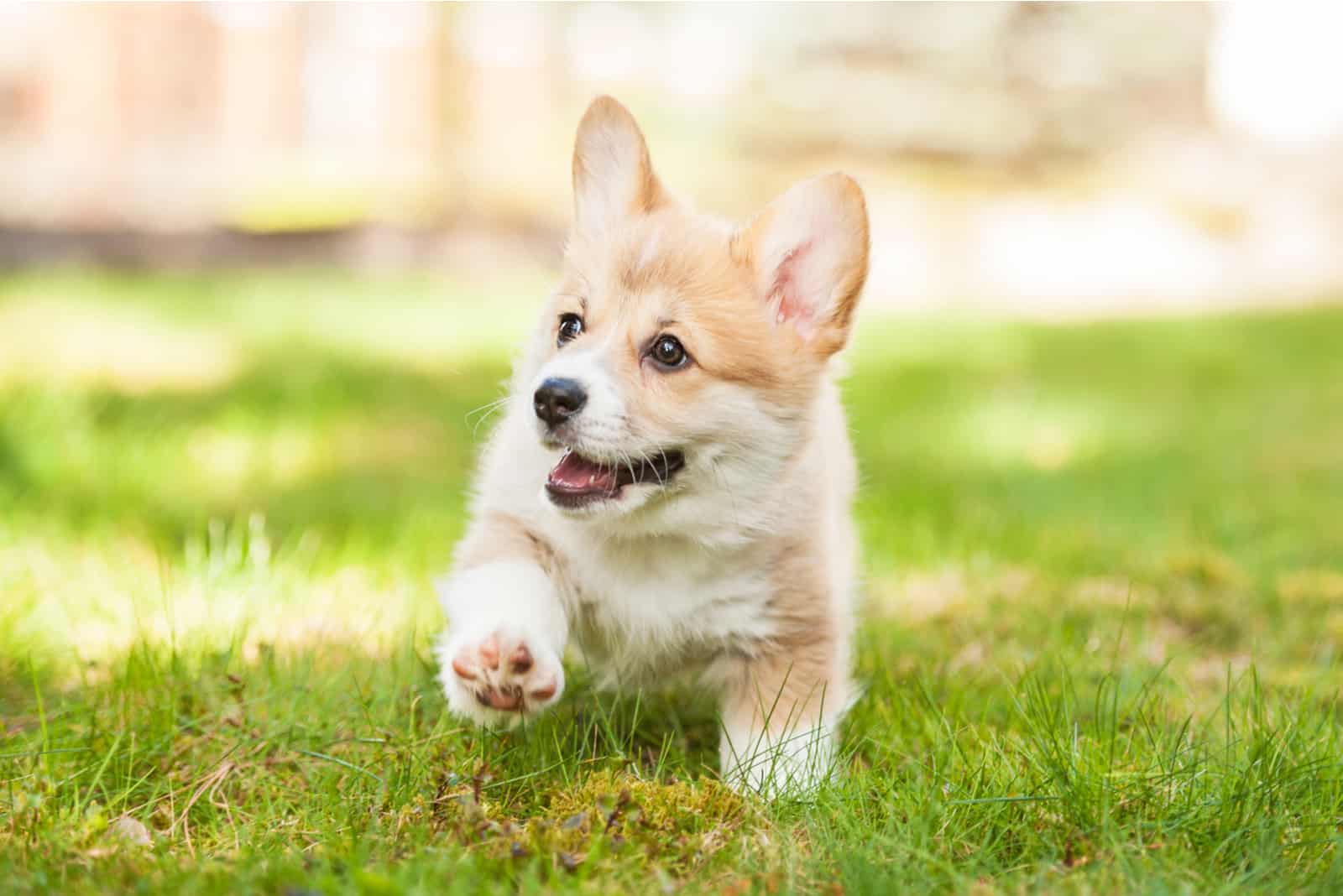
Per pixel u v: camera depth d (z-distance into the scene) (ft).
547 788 12.21
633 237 14.05
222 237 69.82
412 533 22.41
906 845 10.86
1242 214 97.86
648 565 13.60
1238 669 17.39
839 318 13.67
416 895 9.46
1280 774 12.12
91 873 10.00
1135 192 100.73
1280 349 58.49
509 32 87.56
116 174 74.84
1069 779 11.82
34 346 40.42
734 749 13.19
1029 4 104.88
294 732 13.20
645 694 14.69
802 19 104.99
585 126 14.94
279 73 81.97
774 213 13.70
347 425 33.99
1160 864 10.66
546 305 14.62
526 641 11.90
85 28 76.95
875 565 21.91
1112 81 106.83
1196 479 31.81
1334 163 104.68
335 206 74.74
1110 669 15.69
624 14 104.01
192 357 41.63
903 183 97.04
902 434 36.70
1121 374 51.39
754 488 13.39
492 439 15.23
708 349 13.12
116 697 13.76
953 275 84.99
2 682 14.57
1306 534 25.62
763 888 10.23
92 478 24.63
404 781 11.97
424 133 84.28
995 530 24.76
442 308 58.49
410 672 14.85
